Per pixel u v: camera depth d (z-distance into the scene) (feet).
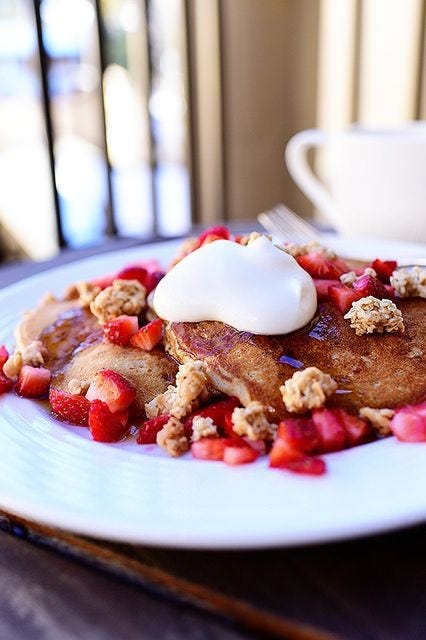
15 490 0.86
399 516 0.80
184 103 2.93
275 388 1.00
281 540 0.78
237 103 2.85
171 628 0.80
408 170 1.52
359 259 1.36
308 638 0.78
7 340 1.24
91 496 0.85
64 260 1.69
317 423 0.94
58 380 1.12
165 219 3.13
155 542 0.79
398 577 0.82
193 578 0.83
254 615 0.80
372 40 2.48
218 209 3.05
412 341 1.05
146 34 2.86
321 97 2.74
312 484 0.85
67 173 3.56
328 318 1.09
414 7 2.29
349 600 0.80
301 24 2.68
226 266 1.10
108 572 0.85
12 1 2.71
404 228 1.58
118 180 3.54
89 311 1.25
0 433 0.99
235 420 0.95
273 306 1.06
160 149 3.47
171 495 0.85
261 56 2.76
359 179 1.58
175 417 0.99
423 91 2.37
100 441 0.98
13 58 2.96
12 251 3.33
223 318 1.08
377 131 1.69
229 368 1.03
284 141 2.92
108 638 0.79
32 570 0.86
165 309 1.11
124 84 3.00
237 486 0.86
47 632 0.80
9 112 3.45
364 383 1.00
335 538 0.79
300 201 2.95
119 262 1.53
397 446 0.91
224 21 2.72
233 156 2.94
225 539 0.79
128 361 1.11
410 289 1.14
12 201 3.36
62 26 2.68
